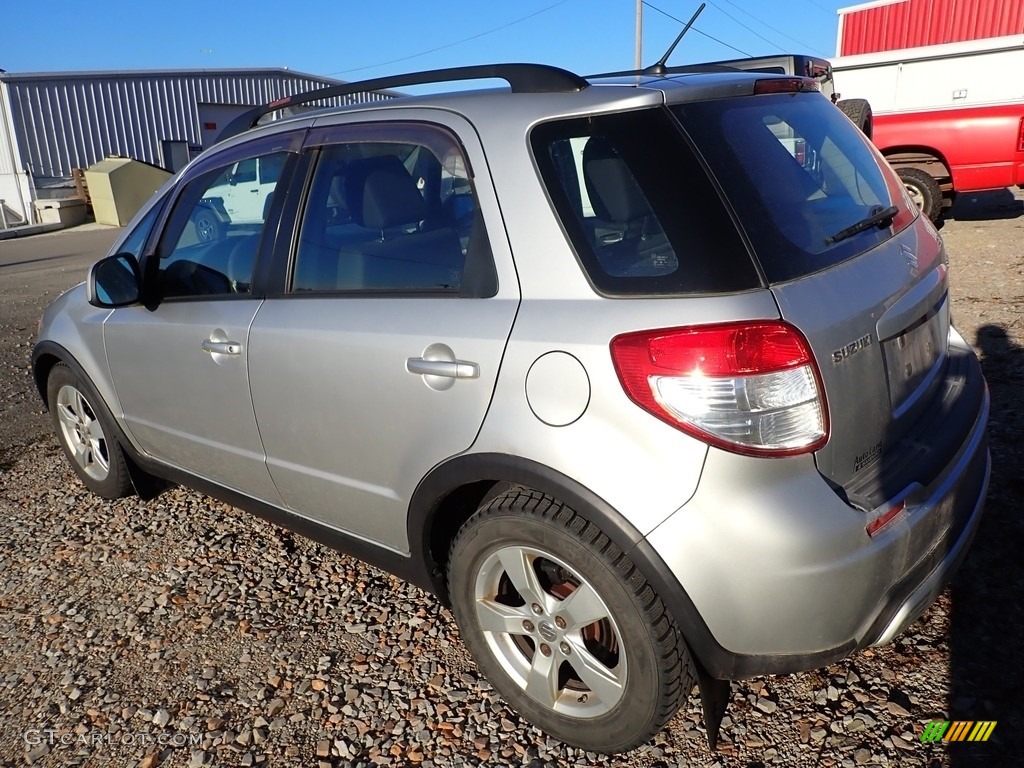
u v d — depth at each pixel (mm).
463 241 2338
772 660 2008
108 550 3662
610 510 1990
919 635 2688
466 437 2242
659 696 2088
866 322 2109
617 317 2002
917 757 2232
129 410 3623
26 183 26656
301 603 3166
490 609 2395
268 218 2893
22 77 25875
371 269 2564
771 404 1894
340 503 2756
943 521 2221
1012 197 13570
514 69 2379
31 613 3221
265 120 3328
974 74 11289
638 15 21969
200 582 3352
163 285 3316
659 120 2115
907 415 2334
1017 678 2473
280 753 2430
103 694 2725
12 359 7191
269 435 2893
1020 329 5715
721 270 1938
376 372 2438
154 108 28734
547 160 2199
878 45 21375
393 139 2553
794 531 1882
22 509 4133
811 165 2387
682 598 1955
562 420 2047
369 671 2752
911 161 10164
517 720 2492
